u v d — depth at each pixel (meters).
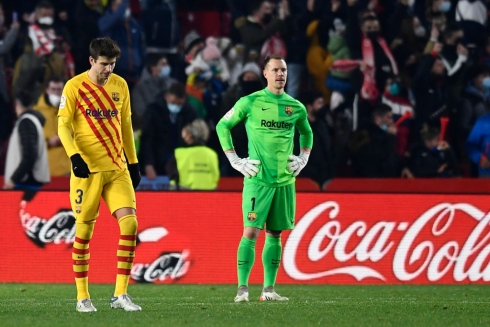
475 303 27.97
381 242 37.28
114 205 23.72
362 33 51.25
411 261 37.34
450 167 49.31
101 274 36.69
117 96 23.86
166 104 47.81
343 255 37.09
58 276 36.59
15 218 36.81
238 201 37.25
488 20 54.06
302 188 47.44
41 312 23.78
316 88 51.53
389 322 21.42
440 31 52.41
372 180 48.22
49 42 48.81
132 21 50.94
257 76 49.25
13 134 45.88
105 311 23.77
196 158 45.03
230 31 53.28
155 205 37.06
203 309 24.70
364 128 49.19
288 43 51.62
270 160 27.98
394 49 52.19
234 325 20.41
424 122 51.09
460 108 51.38
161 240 36.94
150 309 24.67
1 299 28.95
